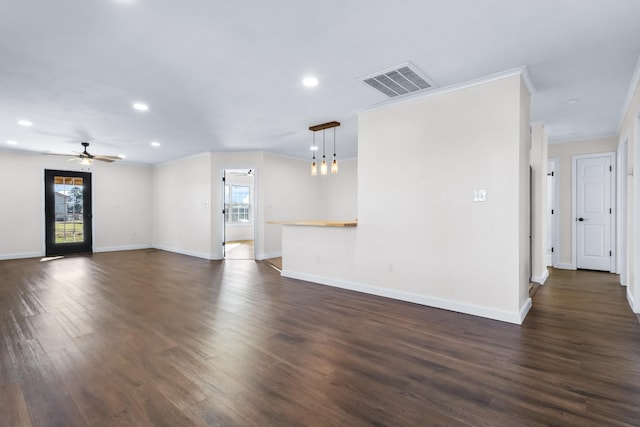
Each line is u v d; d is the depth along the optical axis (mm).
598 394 1949
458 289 3480
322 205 8430
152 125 4918
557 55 2783
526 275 3486
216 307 3674
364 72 3113
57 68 2975
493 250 3260
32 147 6531
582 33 2438
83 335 2854
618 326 3057
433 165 3627
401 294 3904
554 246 6035
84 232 8039
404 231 3867
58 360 2387
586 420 1713
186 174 7961
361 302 3840
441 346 2629
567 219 5914
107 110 4180
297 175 7895
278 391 1994
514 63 2934
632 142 3676
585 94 3662
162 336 2842
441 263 3592
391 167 3957
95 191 8172
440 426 1674
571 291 4332
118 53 2721
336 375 2184
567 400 1891
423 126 3693
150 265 6414
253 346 2641
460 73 3145
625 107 3988
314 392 1983
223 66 2975
